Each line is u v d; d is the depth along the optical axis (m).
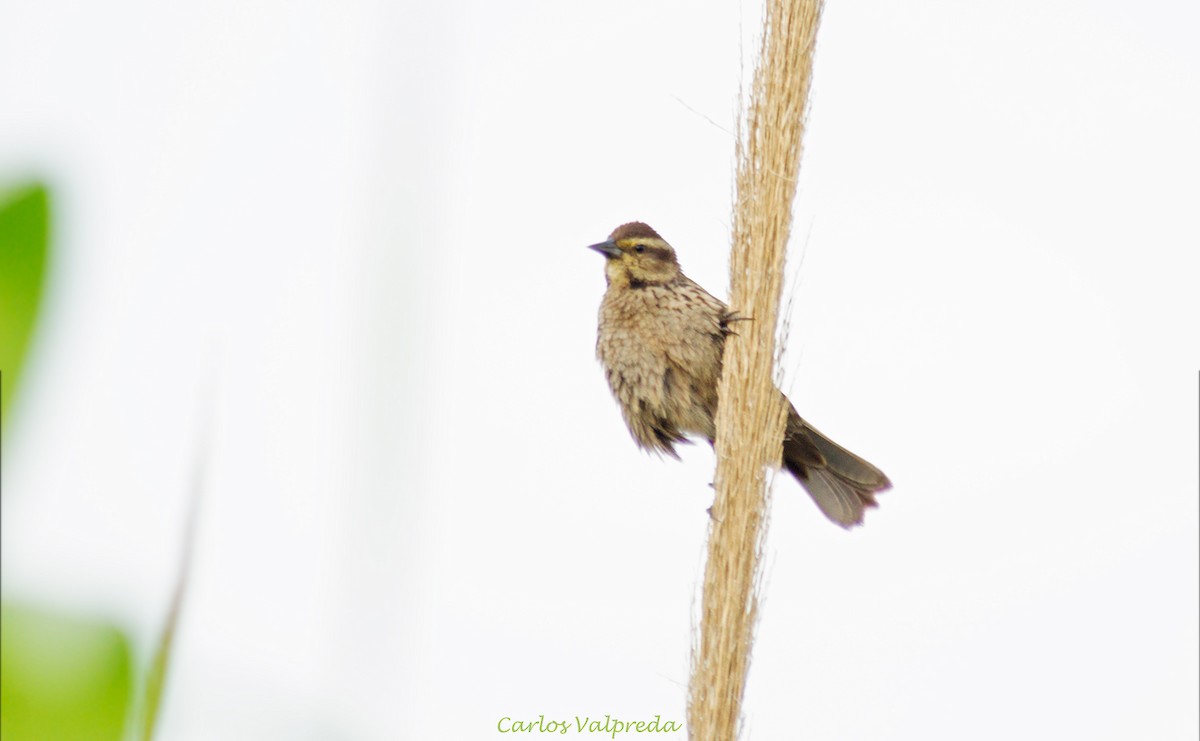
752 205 8.52
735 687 7.77
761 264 8.37
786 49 8.54
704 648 7.80
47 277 1.82
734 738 7.75
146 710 1.89
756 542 7.96
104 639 1.91
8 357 1.82
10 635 1.88
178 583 1.96
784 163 8.55
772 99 8.52
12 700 1.87
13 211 1.79
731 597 7.82
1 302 1.81
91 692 1.89
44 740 1.87
